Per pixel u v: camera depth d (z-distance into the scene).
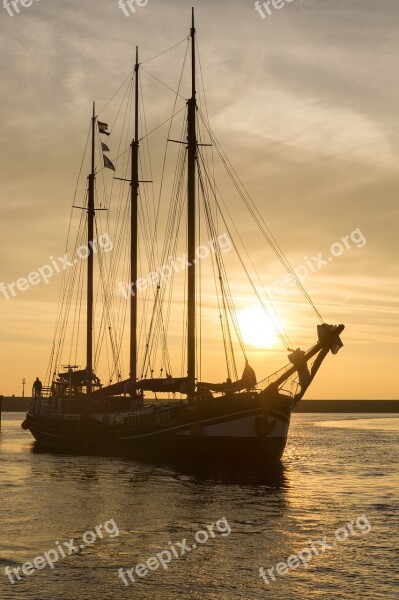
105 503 42.00
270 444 61.50
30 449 81.56
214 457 62.06
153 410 66.69
